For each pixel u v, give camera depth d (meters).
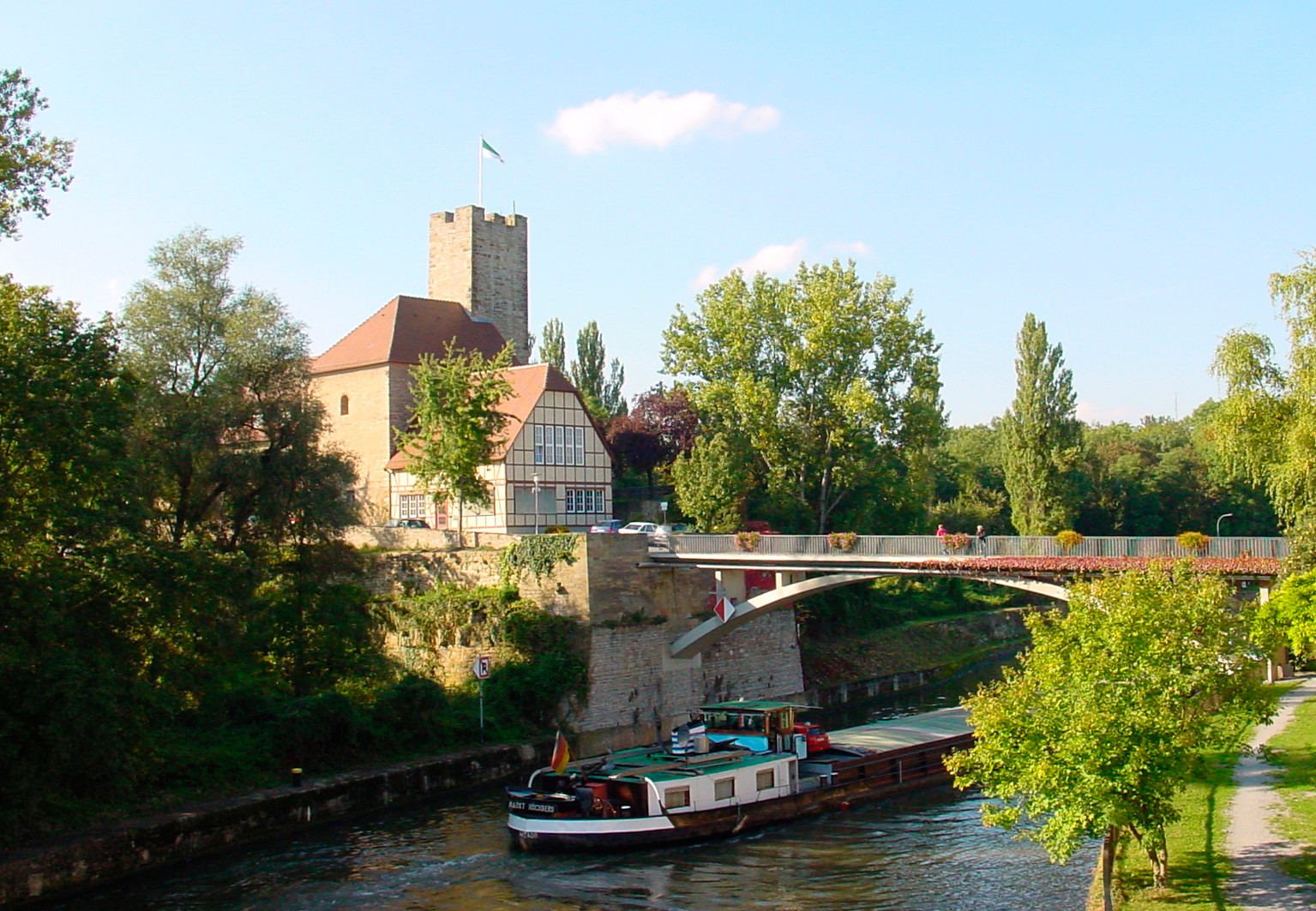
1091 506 87.44
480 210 69.12
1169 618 16.06
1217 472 33.56
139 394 35.81
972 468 97.94
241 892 23.06
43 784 24.23
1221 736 16.33
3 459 24.86
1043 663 16.75
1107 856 16.80
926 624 65.75
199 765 28.34
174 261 38.56
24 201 24.84
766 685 48.19
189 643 32.06
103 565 26.72
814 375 58.44
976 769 17.58
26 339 25.47
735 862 24.69
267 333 38.31
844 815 28.88
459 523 49.00
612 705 40.50
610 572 41.25
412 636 43.06
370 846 26.67
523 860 25.25
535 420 54.50
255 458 36.88
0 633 24.70
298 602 37.84
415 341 60.28
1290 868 18.00
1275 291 29.14
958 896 21.47
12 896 21.98
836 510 62.69
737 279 59.78
